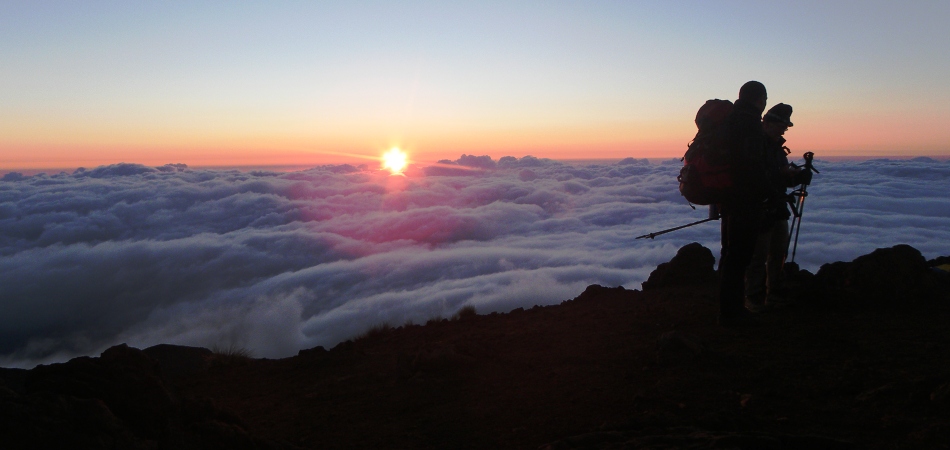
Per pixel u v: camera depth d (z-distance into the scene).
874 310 5.45
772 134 5.45
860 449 2.92
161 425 2.90
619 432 3.26
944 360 3.98
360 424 4.23
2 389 2.53
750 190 4.85
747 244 5.11
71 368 2.96
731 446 2.80
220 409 3.39
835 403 3.54
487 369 5.10
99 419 2.53
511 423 3.86
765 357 4.44
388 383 5.22
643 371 4.43
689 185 5.11
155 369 3.56
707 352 4.47
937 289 5.68
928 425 3.08
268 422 4.59
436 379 4.98
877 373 3.87
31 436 2.35
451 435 3.80
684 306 6.40
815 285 5.91
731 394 3.80
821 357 4.34
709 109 5.04
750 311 5.74
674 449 2.85
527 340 5.91
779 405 3.58
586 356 5.07
